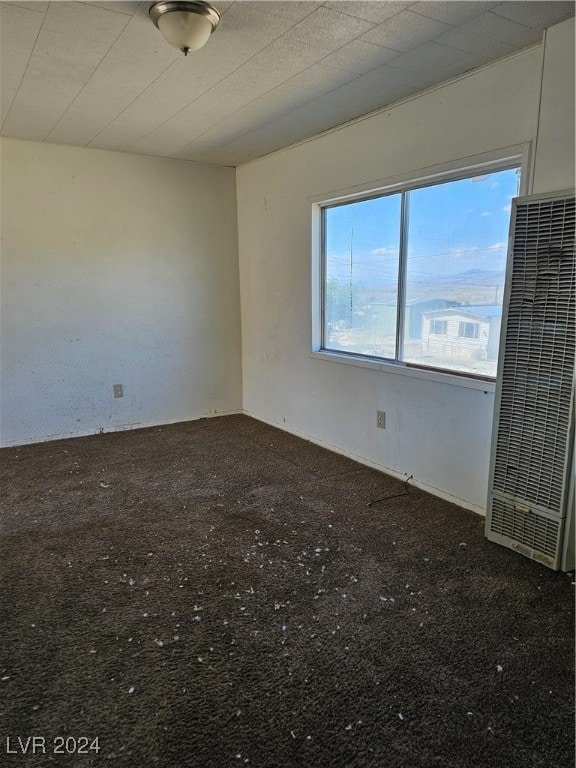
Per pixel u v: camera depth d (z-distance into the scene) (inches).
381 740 55.6
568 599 80.0
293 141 149.6
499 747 54.6
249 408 197.9
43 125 132.8
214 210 183.0
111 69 96.6
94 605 79.5
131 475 134.8
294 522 107.8
